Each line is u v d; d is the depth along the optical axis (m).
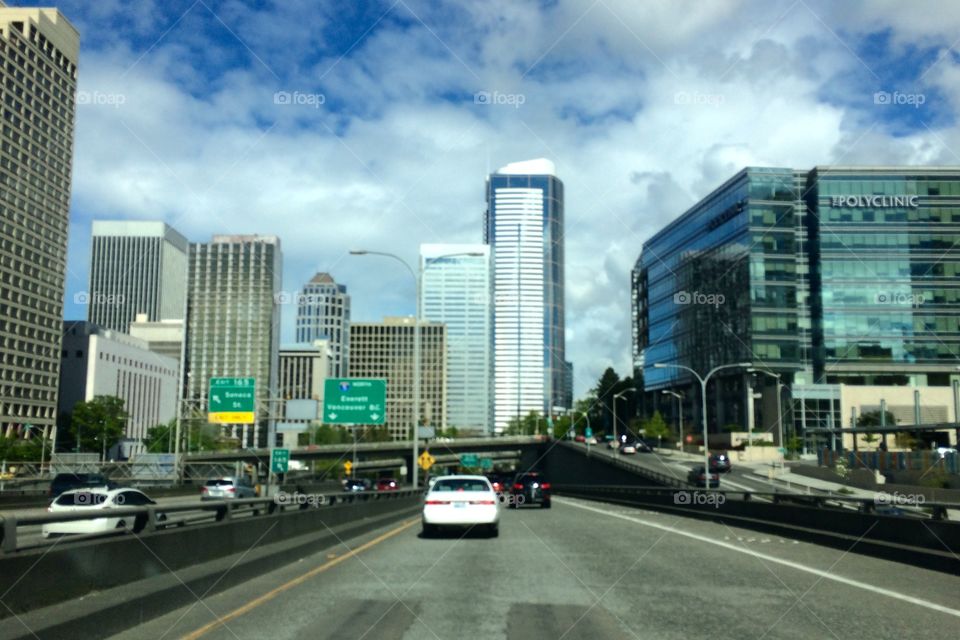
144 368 155.25
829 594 11.45
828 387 92.69
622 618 9.63
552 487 88.44
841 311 95.81
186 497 50.22
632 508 43.00
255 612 9.84
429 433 76.56
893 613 9.96
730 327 103.62
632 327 159.50
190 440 95.69
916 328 95.25
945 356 94.75
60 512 8.06
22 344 133.62
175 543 10.67
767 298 97.88
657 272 137.38
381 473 154.62
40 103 140.12
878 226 96.56
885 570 14.19
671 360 128.25
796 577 13.27
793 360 96.75
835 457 69.06
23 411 133.25
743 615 9.83
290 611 9.92
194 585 10.39
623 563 15.29
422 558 16.06
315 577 13.08
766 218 98.94
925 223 96.38
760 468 80.69
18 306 133.00
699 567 14.66
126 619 8.42
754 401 97.69
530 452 122.75
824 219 96.88
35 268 138.25
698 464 88.19
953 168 96.88
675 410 125.12
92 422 124.44
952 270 95.94
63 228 148.25
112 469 66.50
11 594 7.07
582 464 96.31
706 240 113.25
